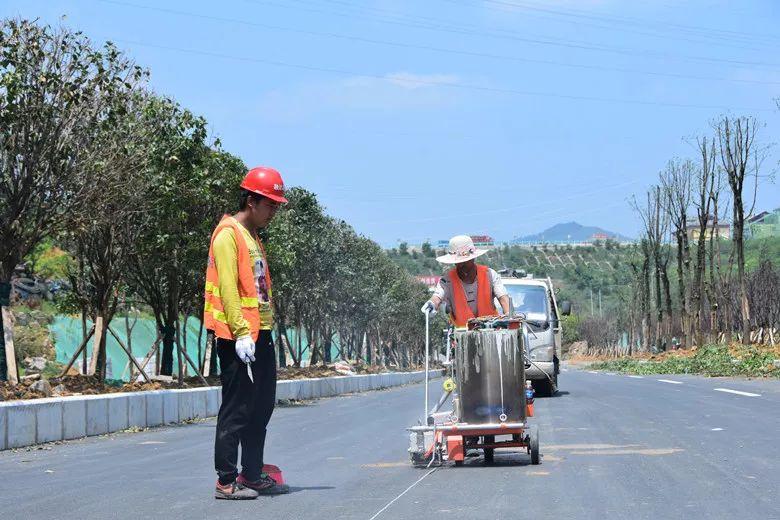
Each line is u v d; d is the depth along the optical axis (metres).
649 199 56.75
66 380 17.09
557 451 8.87
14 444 10.69
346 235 45.84
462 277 8.38
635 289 76.81
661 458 7.99
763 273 45.75
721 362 33.28
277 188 6.57
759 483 6.49
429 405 18.75
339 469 8.04
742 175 38.75
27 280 36.56
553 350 20.86
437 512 5.61
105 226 17.22
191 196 18.89
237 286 6.40
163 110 18.67
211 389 17.34
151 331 37.78
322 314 44.78
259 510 5.89
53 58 14.90
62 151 14.83
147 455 9.82
